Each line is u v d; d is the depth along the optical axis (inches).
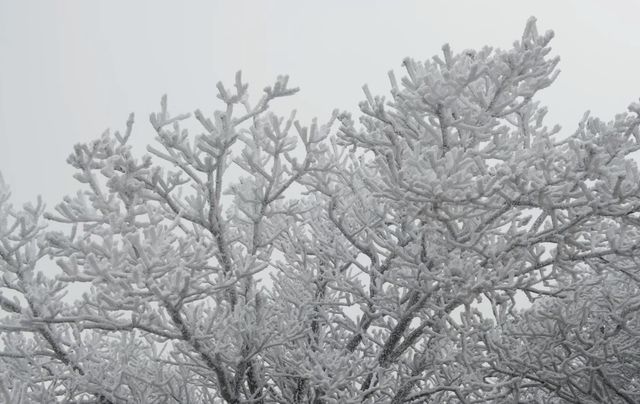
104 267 134.0
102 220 157.3
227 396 183.8
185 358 223.3
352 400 189.3
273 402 230.8
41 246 161.6
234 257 179.8
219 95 164.6
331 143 218.1
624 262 210.5
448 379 200.8
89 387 182.1
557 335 192.5
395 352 203.6
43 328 174.1
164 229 150.7
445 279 164.2
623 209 151.9
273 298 242.7
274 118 175.6
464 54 175.5
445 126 171.0
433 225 164.1
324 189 208.7
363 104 179.9
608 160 159.6
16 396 163.9
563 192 152.9
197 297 152.9
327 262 234.1
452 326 186.2
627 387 242.1
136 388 198.2
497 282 163.0
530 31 163.0
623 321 192.2
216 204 181.9
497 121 174.2
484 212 157.3
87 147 148.3
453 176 145.0
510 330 197.2
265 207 194.7
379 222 205.6
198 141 170.6
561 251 167.3
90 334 218.7
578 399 200.7
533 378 197.2
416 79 171.8
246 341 175.0
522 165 149.3
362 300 222.2
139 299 142.3
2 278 160.1
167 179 171.6
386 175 159.0
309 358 211.9
